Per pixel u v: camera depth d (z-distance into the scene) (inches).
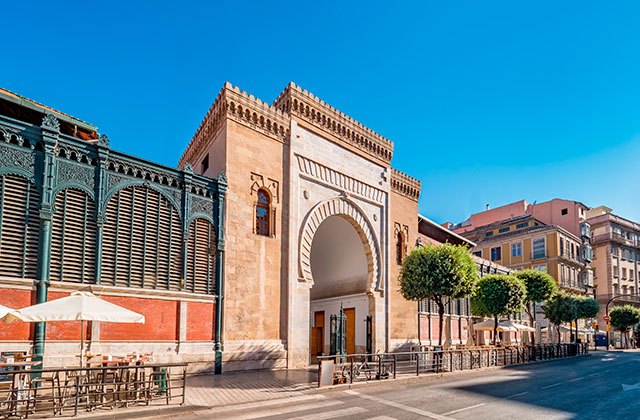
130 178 563.8
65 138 510.3
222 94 703.1
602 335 2301.9
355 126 909.8
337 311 1005.8
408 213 1039.0
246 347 650.2
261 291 688.4
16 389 333.1
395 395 494.0
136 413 361.7
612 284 2485.2
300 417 370.3
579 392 538.9
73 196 509.4
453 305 1234.0
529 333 1742.1
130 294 538.3
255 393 473.1
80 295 395.5
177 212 606.9
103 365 428.5
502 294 1054.4
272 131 752.3
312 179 806.5
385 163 984.3
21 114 546.6
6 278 445.4
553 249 2082.9
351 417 372.2
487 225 2443.4
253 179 708.7
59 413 347.6
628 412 414.6
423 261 792.9
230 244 656.4
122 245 544.4
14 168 464.8
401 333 949.8
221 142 702.5
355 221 896.3
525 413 400.8
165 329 567.8
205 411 392.2
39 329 459.2
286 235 745.0
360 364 630.5
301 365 717.9
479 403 446.3
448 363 737.6
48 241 476.4
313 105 821.9
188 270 606.5
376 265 923.4
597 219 2645.2
